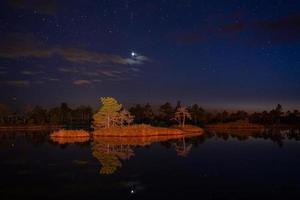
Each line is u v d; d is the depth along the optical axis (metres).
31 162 39.03
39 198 23.27
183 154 47.06
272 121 179.00
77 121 181.38
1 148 55.22
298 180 28.80
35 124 160.88
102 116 104.00
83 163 38.22
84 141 71.12
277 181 28.39
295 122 180.38
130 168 34.91
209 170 33.78
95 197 23.42
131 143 66.06
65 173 32.00
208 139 78.38
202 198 23.12
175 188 25.94
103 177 30.06
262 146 59.62
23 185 27.02
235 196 23.59
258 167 35.72
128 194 24.19
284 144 63.44
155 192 24.70
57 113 169.00
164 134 100.12
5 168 34.97
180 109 133.12
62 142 68.12
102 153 47.94
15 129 133.62
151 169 34.28
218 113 187.50
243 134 100.25
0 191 25.17
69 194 24.25
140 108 168.38
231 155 46.09
